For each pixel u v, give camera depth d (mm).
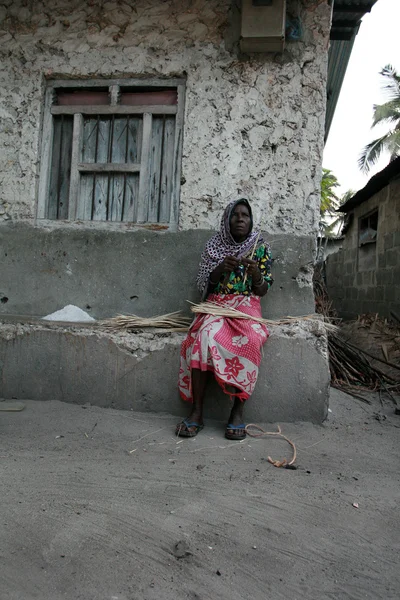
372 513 2227
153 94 3939
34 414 3438
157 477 2521
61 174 4074
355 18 4977
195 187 3725
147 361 3562
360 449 3041
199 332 3201
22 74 3930
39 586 1647
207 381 3518
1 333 3717
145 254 3783
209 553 1878
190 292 3727
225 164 3691
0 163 3959
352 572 1805
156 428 3287
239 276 3324
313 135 3625
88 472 2555
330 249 16547
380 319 8117
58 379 3678
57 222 3941
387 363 5129
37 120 3928
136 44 3795
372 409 3959
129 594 1634
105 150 4031
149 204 3955
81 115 4008
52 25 3889
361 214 10953
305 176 3631
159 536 1969
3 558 1777
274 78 3650
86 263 3854
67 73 3881
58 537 1922
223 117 3691
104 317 3824
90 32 3850
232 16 3678
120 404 3602
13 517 2055
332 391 4312
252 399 3488
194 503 2252
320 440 3174
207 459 2797
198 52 3717
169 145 3936
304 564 1841
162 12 3760
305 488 2453
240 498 2318
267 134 3658
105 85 3916
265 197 3660
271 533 2031
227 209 3336
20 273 3938
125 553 1848
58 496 2268
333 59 5867
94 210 4055
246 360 3125
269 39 3467
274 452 2949
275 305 3629
